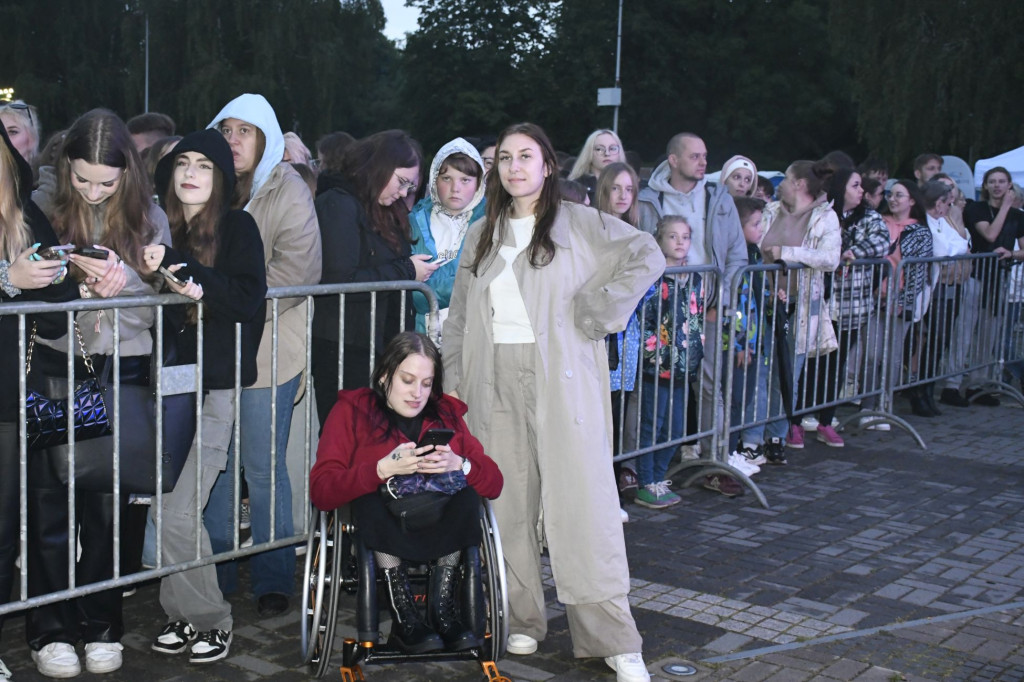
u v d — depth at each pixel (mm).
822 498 6246
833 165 7375
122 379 3549
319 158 6387
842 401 7457
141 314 3535
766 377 6766
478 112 43125
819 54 39938
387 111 68062
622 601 3695
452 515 3482
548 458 3703
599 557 3682
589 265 3748
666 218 5844
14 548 3490
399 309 4496
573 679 3752
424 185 6910
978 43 24109
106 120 3434
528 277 3699
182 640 3910
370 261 4395
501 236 3771
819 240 6852
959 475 6859
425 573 3580
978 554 5266
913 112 25188
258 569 4301
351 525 3586
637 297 3668
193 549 3783
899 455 7375
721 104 41219
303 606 3590
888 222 8438
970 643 4105
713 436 6266
